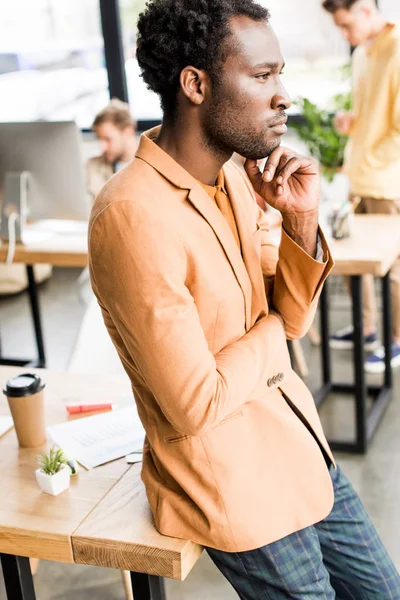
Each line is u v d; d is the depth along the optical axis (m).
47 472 1.56
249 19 1.21
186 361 1.21
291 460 1.39
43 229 3.55
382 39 3.46
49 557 1.45
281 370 1.40
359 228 3.21
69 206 3.29
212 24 1.19
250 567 1.38
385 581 1.57
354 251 2.87
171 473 1.35
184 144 1.29
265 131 1.26
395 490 2.81
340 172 4.27
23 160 3.24
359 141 3.67
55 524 1.46
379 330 4.28
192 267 1.27
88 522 1.46
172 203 1.26
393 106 3.51
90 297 3.48
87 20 5.80
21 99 6.14
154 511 1.42
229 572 1.43
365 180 3.65
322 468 1.43
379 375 3.75
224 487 1.33
